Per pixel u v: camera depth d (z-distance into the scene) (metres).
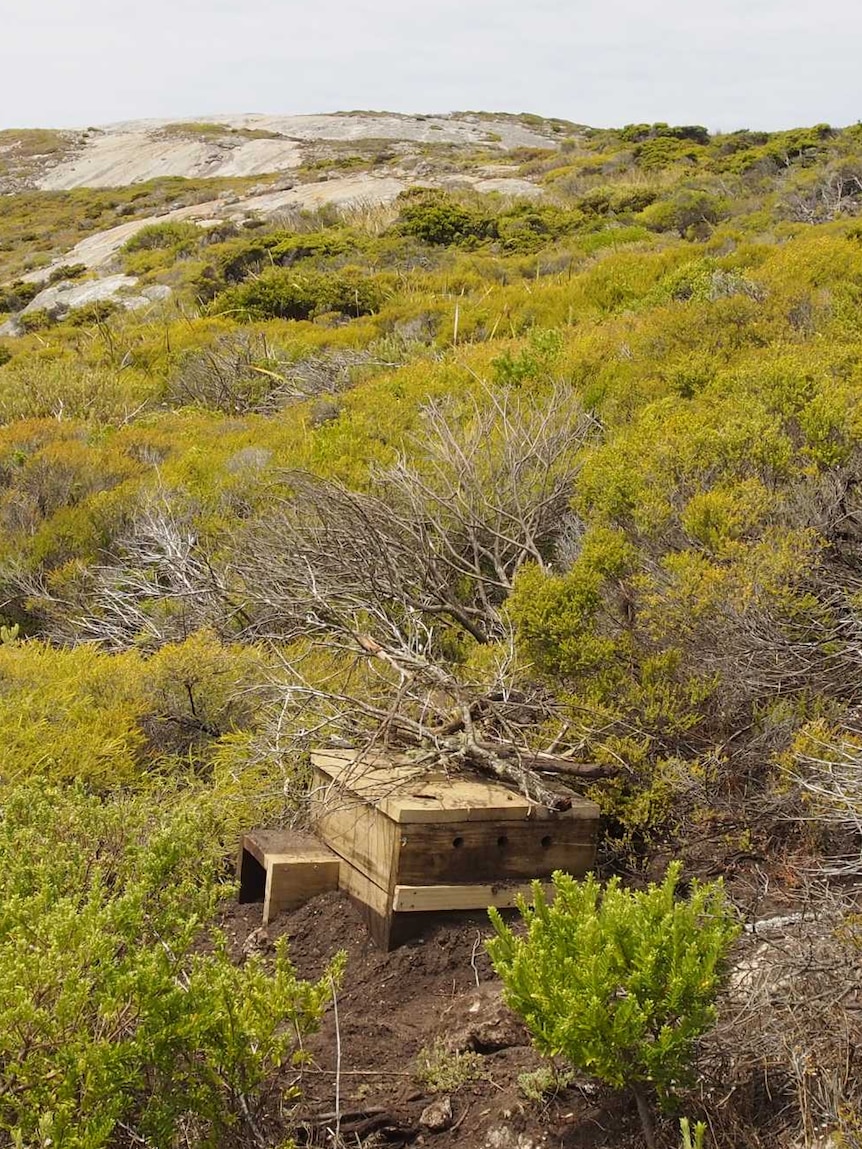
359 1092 3.37
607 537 5.44
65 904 3.12
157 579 8.51
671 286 14.03
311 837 4.72
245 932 4.40
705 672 4.78
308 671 6.05
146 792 5.17
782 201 22.94
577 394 9.50
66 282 34.47
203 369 16.98
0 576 9.39
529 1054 3.41
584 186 35.00
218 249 32.62
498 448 7.79
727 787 4.44
